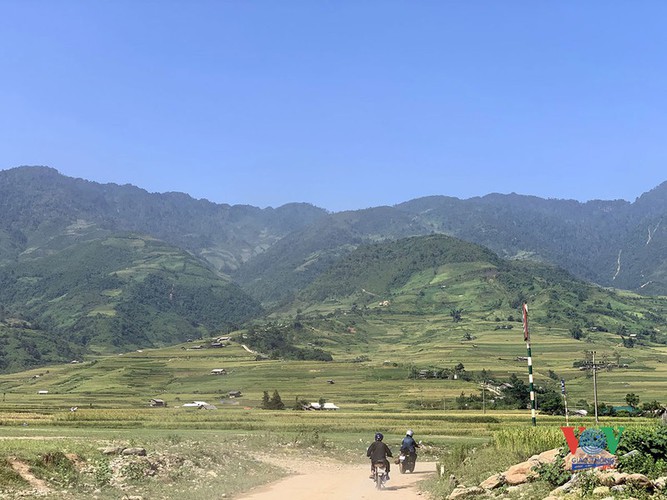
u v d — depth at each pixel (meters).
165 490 24.41
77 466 25.20
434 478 29.48
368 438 60.44
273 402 134.75
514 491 21.34
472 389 161.38
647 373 181.88
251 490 26.52
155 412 97.81
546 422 83.94
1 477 21.12
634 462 20.17
